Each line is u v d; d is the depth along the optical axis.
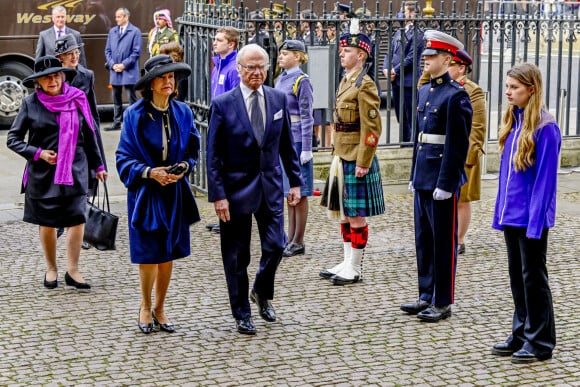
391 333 8.21
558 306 8.89
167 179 7.86
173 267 10.11
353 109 9.34
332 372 7.35
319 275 9.82
